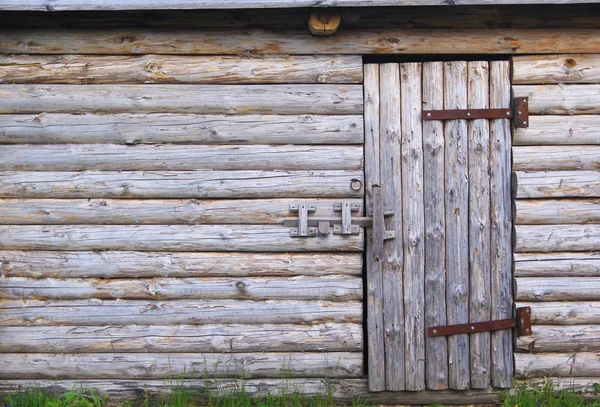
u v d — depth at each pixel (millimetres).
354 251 4766
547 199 4797
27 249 4754
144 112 4727
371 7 4637
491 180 4789
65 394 4633
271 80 4723
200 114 4734
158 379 4820
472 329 4789
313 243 4730
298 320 4773
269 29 4734
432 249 4777
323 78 4719
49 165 4719
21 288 4742
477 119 4766
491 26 4785
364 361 5363
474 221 4781
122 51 4715
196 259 4734
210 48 4723
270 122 4719
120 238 4727
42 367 4781
